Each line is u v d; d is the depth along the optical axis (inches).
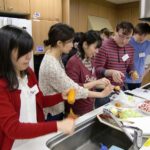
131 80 80.0
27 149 32.9
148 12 64.0
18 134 25.9
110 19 243.1
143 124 40.2
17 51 27.5
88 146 42.1
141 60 90.6
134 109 49.0
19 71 34.3
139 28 84.4
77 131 40.4
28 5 122.3
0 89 27.4
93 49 56.2
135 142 34.1
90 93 48.0
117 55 72.9
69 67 55.5
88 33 55.5
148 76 139.5
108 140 43.4
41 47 130.3
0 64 28.3
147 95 61.2
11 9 113.9
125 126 38.3
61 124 28.5
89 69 59.5
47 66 49.2
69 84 47.4
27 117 34.9
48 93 50.1
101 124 45.6
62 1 148.1
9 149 31.7
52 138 36.1
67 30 49.7
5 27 28.4
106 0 225.8
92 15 213.2
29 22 113.9
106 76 67.2
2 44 27.3
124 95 56.4
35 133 26.4
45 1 132.2
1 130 30.0
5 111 26.4
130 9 239.3
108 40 74.5
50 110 52.9
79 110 56.8
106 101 55.9
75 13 190.2
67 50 51.7
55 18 140.8
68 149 38.7
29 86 37.0
